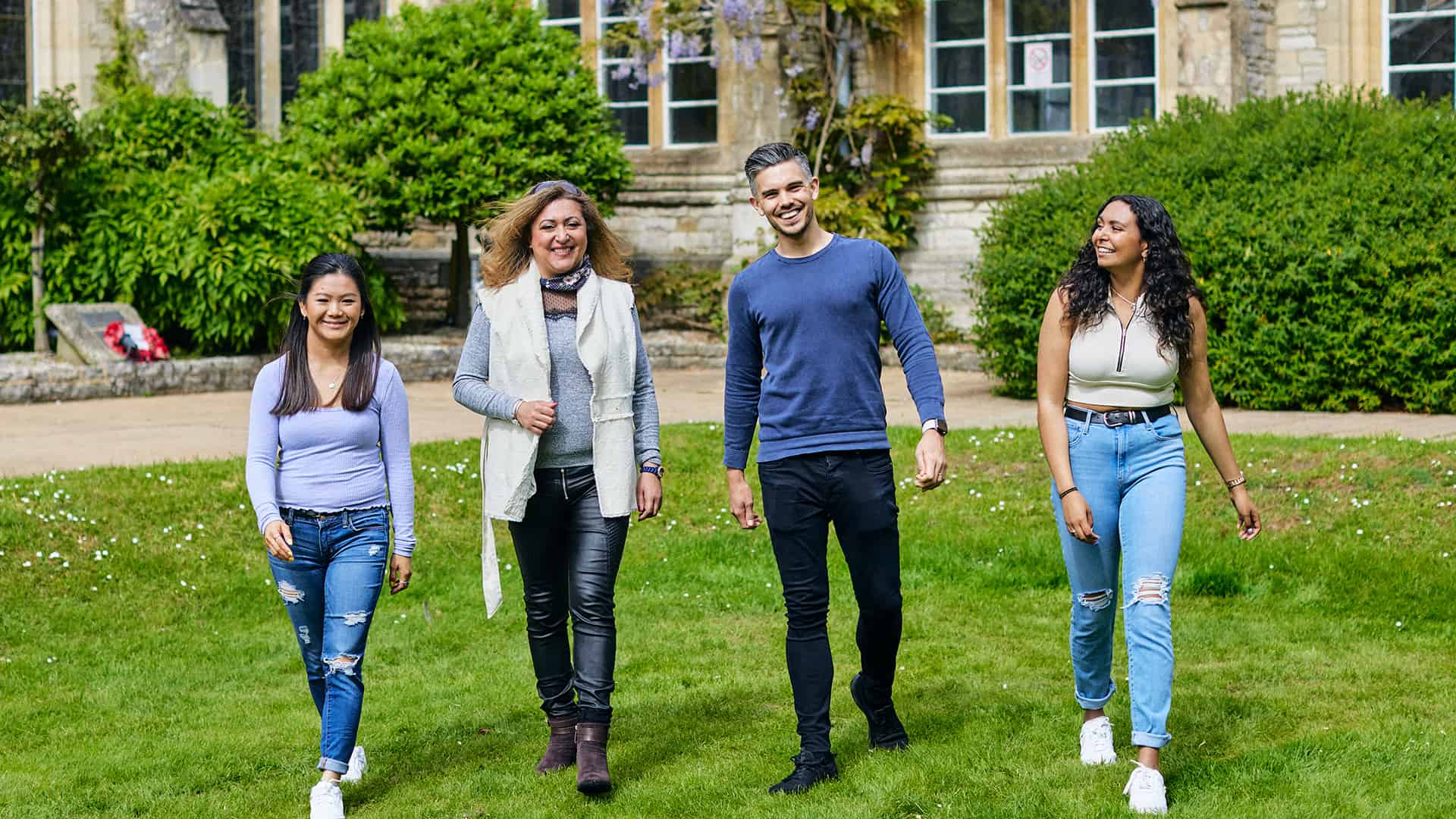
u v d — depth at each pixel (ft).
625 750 15.85
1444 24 50.44
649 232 58.59
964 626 21.22
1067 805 13.43
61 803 14.29
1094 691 14.82
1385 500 25.25
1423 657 18.78
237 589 23.61
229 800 14.48
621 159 52.70
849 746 15.65
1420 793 13.50
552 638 15.23
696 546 26.25
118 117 50.39
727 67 56.80
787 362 14.38
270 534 13.66
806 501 14.42
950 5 55.47
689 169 57.67
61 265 46.68
